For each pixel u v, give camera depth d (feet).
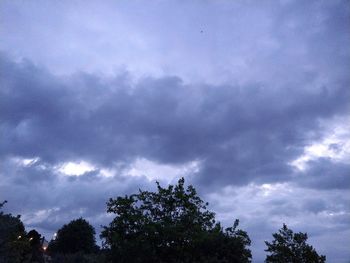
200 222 90.79
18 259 76.48
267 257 91.45
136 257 80.79
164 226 84.48
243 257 85.25
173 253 84.12
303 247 89.92
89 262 161.48
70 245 252.42
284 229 92.99
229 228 89.92
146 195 90.84
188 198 91.40
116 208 88.79
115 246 84.33
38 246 167.22
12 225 70.74
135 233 86.22
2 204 70.49
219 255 83.35
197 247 84.12
